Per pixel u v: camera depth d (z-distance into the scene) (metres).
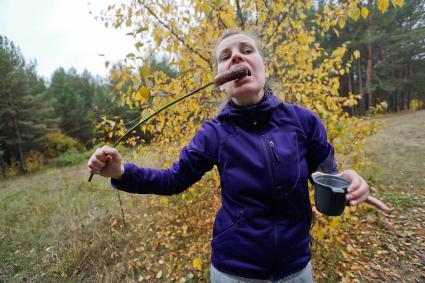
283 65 2.65
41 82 30.95
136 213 4.21
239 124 1.09
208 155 1.13
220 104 1.41
